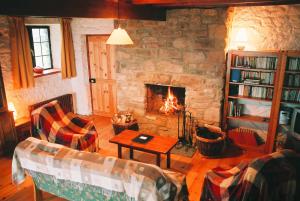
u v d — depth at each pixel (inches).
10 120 165.6
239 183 91.7
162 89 200.4
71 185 95.8
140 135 154.9
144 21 179.0
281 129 170.4
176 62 176.6
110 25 203.8
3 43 170.9
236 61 167.6
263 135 179.8
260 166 84.9
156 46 179.9
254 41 167.2
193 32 165.6
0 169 149.0
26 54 182.7
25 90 192.1
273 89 161.2
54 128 148.7
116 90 225.1
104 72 225.3
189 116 181.8
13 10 70.5
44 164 96.0
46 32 218.4
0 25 167.2
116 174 83.6
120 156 155.0
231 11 159.9
